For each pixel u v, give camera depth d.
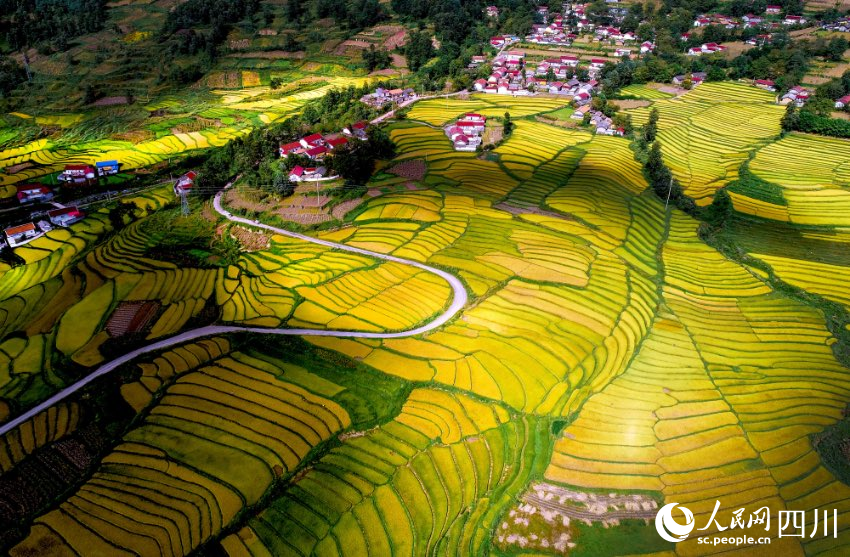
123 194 115.88
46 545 46.72
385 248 91.56
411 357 68.00
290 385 63.72
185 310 78.62
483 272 84.75
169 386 63.91
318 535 48.09
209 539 47.47
